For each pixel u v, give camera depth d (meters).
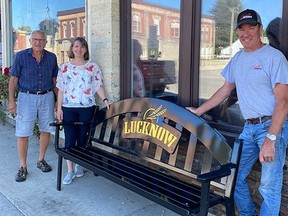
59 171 3.45
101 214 2.99
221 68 2.96
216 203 2.32
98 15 3.84
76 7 4.65
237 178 2.46
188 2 3.04
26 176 3.77
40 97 3.73
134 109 3.26
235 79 2.39
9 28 6.56
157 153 3.00
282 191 2.44
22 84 3.69
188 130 2.75
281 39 2.50
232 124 2.91
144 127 3.12
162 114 2.97
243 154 2.40
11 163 4.27
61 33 5.03
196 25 3.04
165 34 3.37
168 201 2.34
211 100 2.68
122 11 3.72
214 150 2.54
